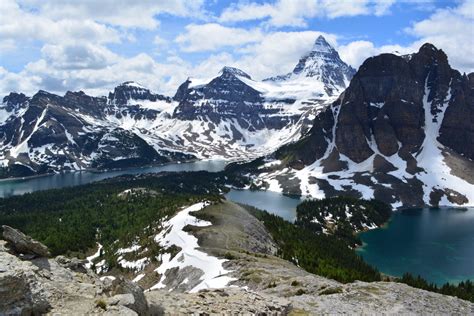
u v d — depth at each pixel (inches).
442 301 3186.5
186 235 7160.4
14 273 1291.8
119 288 1544.0
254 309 1878.7
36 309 1318.9
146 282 5816.9
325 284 3503.9
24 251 1831.9
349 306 2773.1
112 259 7514.8
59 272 1771.7
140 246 7623.0
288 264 5610.2
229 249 6284.5
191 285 4881.9
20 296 1288.1
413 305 2977.4
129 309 1381.6
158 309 1668.3
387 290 3304.6
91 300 1476.4
